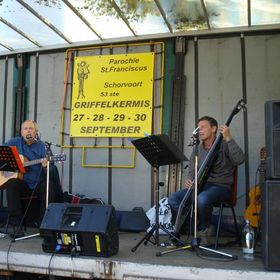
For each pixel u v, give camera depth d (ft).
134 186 15.48
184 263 9.16
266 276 8.38
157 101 15.48
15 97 17.13
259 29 14.49
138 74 15.74
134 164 15.48
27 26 15.08
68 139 16.42
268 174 8.83
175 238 10.88
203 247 10.05
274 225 8.39
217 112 14.83
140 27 14.98
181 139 14.89
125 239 12.62
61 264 9.73
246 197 14.17
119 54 16.07
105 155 15.93
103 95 16.07
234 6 13.16
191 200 11.03
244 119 14.53
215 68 15.01
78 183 16.15
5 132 17.26
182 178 14.80
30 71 17.22
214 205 11.66
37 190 13.01
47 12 14.01
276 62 14.46
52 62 16.97
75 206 10.11
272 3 12.82
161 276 8.98
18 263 10.18
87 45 16.42
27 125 13.46
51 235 10.00
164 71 15.48
